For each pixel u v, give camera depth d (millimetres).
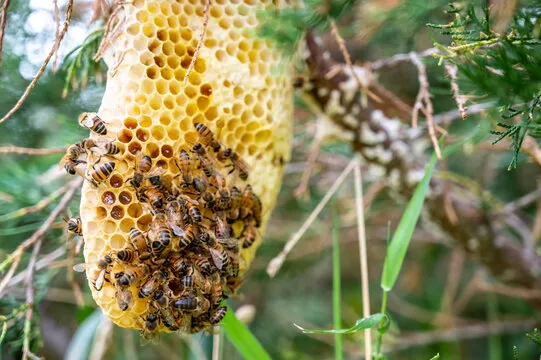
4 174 693
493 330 834
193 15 592
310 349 1028
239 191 593
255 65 602
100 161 569
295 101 720
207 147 590
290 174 816
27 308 630
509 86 527
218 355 679
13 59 734
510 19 537
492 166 791
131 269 567
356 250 1062
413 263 1017
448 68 576
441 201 694
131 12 580
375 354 610
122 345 843
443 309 908
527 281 723
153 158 580
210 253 577
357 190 671
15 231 673
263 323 1012
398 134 673
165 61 583
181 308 568
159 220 568
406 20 560
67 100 735
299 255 842
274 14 562
